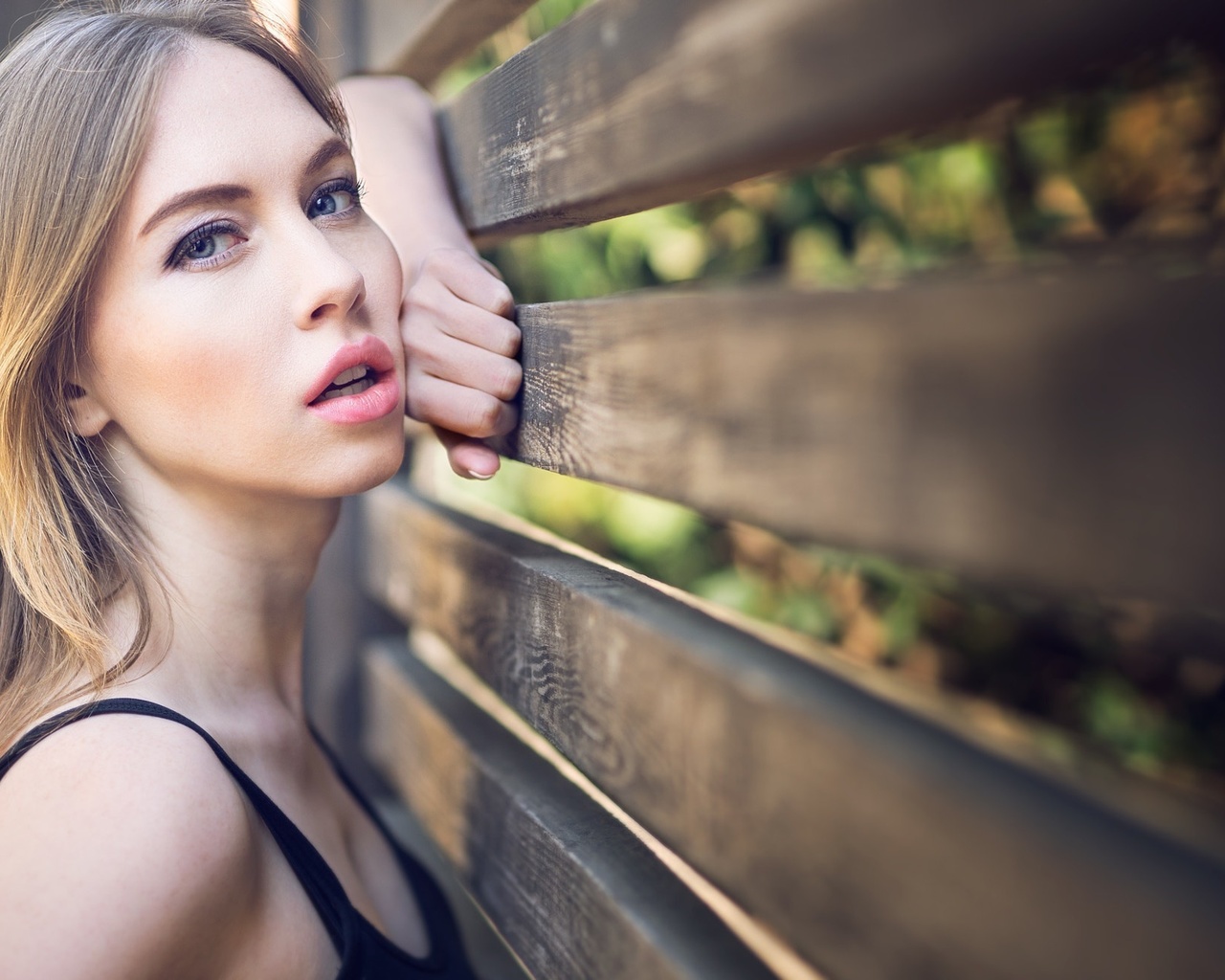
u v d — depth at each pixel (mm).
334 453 882
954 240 1733
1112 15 399
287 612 1066
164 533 952
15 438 892
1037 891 420
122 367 866
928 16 458
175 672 919
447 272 983
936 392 464
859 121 501
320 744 1258
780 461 560
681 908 751
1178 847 400
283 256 853
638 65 676
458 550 1176
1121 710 1598
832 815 525
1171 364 382
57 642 919
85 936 708
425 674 1507
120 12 889
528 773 1050
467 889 1136
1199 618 378
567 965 851
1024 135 1547
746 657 629
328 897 913
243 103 855
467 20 1188
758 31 556
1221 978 361
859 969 509
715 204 2016
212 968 804
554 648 870
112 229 832
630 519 2162
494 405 938
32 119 841
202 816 778
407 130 1164
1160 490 385
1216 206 1269
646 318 691
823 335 527
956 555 456
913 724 515
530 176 876
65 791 771
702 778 638
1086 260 435
